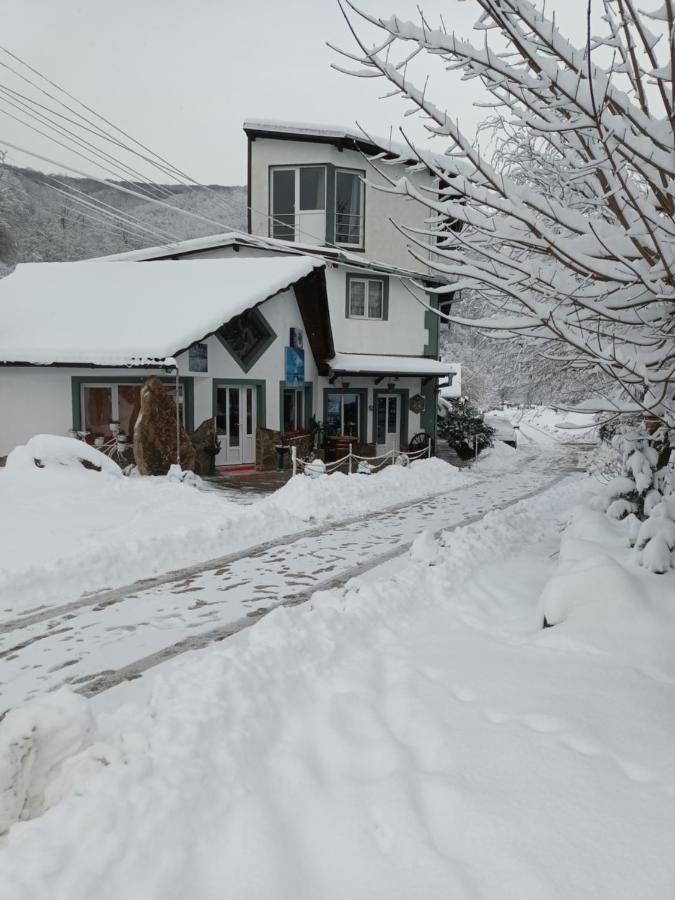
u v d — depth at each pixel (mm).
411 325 24188
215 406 17734
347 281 22766
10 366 16484
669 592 5055
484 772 3061
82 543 8703
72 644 5734
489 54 3768
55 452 12719
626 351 4770
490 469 22844
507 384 10719
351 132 21375
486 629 5453
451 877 2396
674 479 8000
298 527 11203
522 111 4062
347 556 9117
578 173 3963
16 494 11211
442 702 3854
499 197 4145
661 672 4191
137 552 8477
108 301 18625
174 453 15359
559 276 4375
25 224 54906
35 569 7355
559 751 3209
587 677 4094
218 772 3031
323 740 3488
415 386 24562
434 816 2785
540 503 14062
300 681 4250
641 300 4211
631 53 3746
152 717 3484
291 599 7074
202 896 2334
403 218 23422
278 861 2498
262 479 16625
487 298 5277
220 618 6438
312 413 21547
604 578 5047
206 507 11766
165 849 2498
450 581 6859
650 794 2838
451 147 3920
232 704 3660
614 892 2289
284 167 22438
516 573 7500
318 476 14820
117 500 11562
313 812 2844
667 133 3635
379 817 2775
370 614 5637
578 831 2611
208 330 16156
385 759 3256
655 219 3871
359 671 4434
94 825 2496
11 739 2830
